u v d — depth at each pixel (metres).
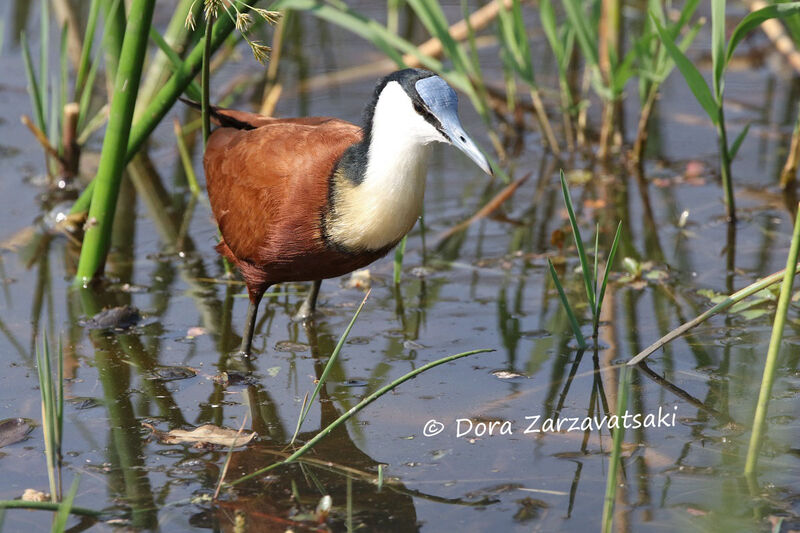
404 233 8.76
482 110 14.17
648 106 13.80
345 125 9.12
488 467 7.62
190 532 6.82
